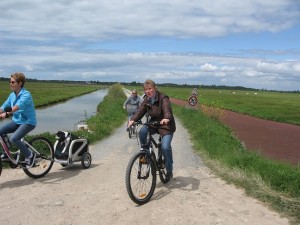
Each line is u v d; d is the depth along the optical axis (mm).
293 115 31828
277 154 12906
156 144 7105
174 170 8883
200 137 13812
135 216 5711
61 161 8453
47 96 63438
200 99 29688
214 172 8695
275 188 7082
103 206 6137
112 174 8398
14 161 7434
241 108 39156
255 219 5668
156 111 6992
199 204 6309
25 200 6383
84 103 52812
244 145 14188
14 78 7359
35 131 20406
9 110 7055
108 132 15922
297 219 5633
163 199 6551
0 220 5465
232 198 6664
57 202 6246
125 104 15477
